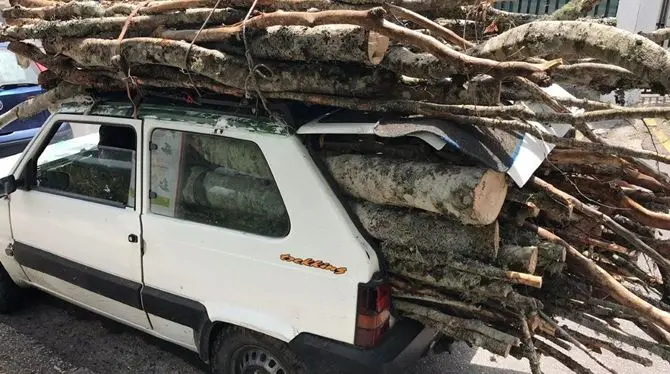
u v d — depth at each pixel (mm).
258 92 2564
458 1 2496
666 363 3607
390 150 2514
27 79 6949
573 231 2914
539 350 2715
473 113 2238
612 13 8664
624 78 2406
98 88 3322
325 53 2330
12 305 4277
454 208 2211
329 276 2516
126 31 2938
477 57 2164
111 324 4145
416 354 2639
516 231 2568
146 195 3102
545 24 1950
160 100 3121
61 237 3566
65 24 3031
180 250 2980
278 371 2861
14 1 3658
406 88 2443
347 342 2537
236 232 2793
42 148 3660
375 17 2062
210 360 3152
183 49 2619
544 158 2629
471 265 2334
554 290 2777
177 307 3053
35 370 3561
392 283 2568
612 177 3070
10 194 3803
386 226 2480
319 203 2529
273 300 2701
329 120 2570
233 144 2781
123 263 3262
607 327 2662
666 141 5953
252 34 2496
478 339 2459
